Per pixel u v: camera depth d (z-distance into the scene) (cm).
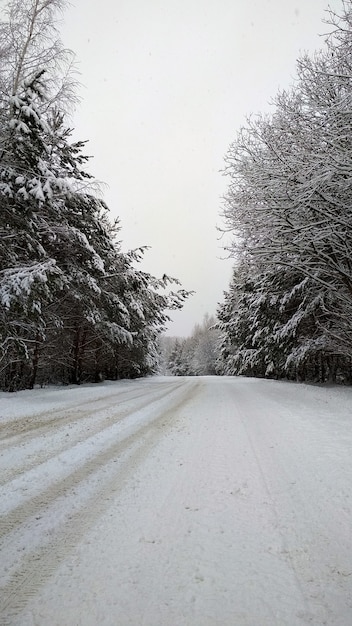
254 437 602
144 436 633
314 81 1124
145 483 412
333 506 340
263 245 1131
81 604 219
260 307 2009
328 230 1023
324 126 1024
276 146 1148
